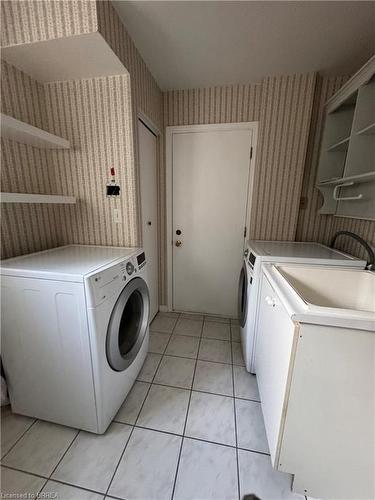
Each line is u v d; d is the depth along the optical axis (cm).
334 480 94
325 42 152
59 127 171
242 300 192
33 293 115
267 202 214
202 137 226
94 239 185
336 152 194
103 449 119
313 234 222
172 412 142
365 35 145
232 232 242
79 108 164
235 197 234
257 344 159
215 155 228
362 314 80
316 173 211
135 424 133
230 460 115
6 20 120
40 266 123
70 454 117
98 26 112
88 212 182
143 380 167
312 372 86
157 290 263
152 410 143
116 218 178
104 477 108
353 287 136
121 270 134
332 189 198
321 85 196
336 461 92
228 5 123
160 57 170
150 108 194
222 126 219
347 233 160
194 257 255
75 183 178
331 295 139
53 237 183
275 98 195
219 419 137
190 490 103
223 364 184
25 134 132
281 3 121
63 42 119
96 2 109
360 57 167
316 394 87
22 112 150
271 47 157
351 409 86
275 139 202
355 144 149
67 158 175
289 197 209
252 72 188
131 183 169
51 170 177
